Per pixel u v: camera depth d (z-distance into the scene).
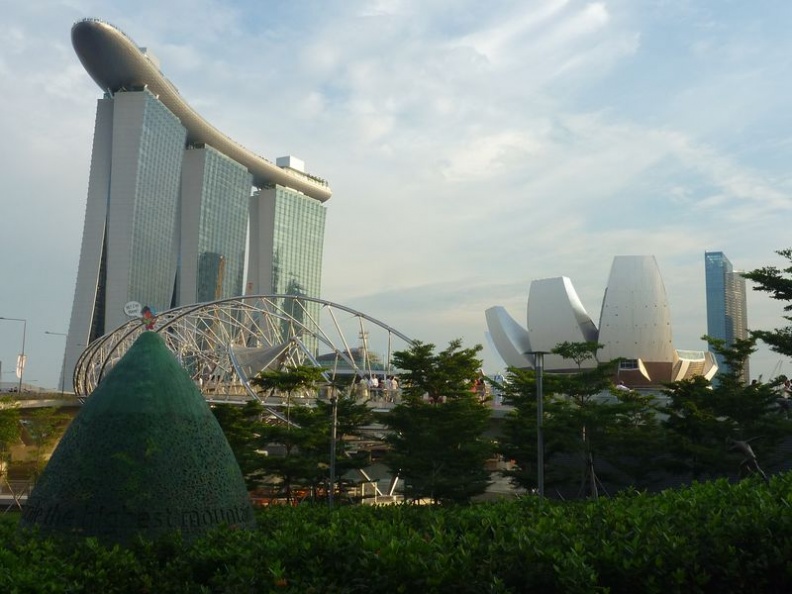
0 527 17.81
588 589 12.22
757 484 20.06
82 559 14.75
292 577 13.68
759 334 39.44
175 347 137.88
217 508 16.95
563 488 54.75
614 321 99.88
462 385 56.41
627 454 49.16
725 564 13.04
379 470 79.69
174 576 14.38
